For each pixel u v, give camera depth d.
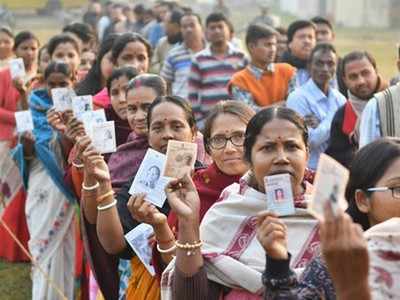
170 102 5.29
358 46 38.72
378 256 3.30
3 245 9.25
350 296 2.95
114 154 5.88
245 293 4.04
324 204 2.93
